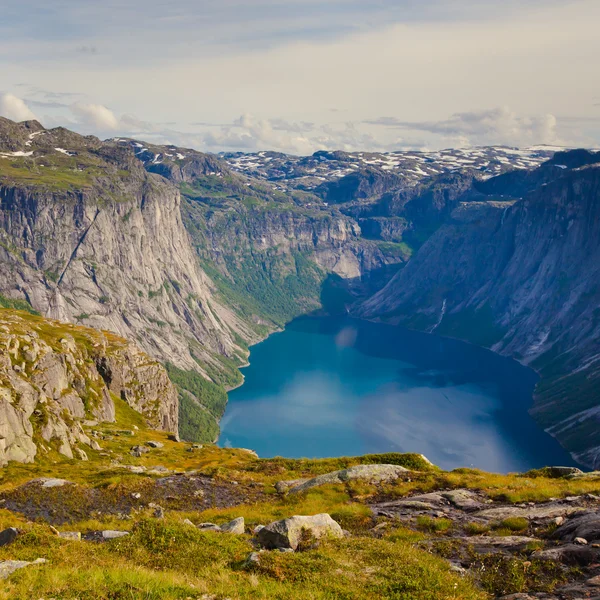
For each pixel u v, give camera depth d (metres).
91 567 28.58
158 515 50.03
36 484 64.38
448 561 32.78
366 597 26.42
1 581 26.39
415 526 40.88
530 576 29.08
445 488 53.09
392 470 59.78
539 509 40.84
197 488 63.06
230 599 24.89
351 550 33.56
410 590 27.55
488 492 48.34
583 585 26.48
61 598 24.27
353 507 46.19
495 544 34.56
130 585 25.75
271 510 49.44
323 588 27.33
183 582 26.89
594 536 31.47
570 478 56.91
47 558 31.11
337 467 72.75
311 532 36.19
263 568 29.75
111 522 50.62
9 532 35.47
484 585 29.25
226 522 44.84
